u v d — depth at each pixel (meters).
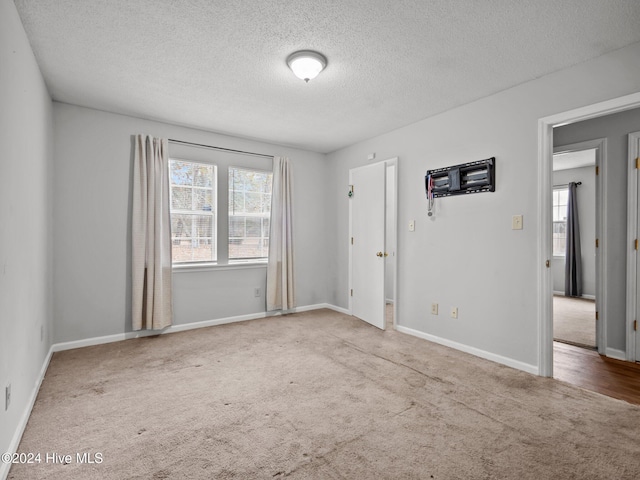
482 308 3.18
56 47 2.35
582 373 2.83
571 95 2.58
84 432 1.96
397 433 1.95
